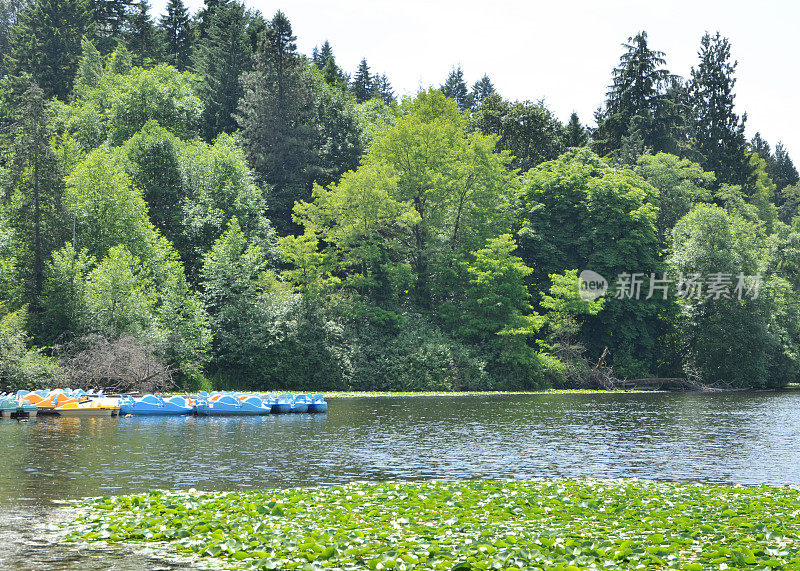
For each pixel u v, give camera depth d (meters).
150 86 67.75
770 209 104.94
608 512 13.81
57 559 10.97
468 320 60.47
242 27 84.75
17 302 45.00
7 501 15.30
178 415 35.97
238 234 52.97
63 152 57.44
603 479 19.55
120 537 11.97
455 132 68.81
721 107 105.94
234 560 10.85
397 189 63.56
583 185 67.44
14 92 80.31
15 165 46.88
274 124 71.06
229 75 79.00
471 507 14.16
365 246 59.12
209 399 37.59
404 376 54.34
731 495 16.12
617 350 64.62
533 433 29.41
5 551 11.38
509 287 59.22
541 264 67.25
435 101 71.88
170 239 59.06
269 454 23.11
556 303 60.62
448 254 63.12
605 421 34.41
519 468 21.11
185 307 47.44
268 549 11.16
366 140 77.44
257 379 51.94
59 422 31.92
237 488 17.58
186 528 12.41
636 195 65.69
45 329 44.19
